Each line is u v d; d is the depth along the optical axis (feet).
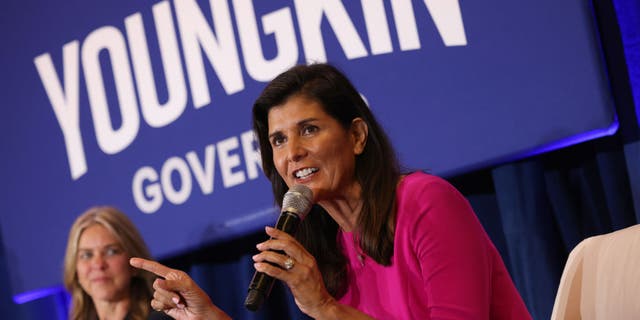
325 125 10.03
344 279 10.98
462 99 15.55
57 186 21.31
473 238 9.79
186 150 19.17
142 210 19.85
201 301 10.32
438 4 15.72
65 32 21.12
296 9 17.57
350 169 10.22
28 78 21.81
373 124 10.39
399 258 10.21
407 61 16.15
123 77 20.16
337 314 9.23
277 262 9.07
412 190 10.13
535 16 14.76
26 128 21.86
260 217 18.10
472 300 9.53
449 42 15.65
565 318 8.28
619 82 14.83
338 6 16.99
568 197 15.64
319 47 17.26
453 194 10.03
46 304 22.75
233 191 18.49
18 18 21.93
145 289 17.10
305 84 10.14
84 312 17.43
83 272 17.19
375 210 10.16
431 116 15.89
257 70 18.13
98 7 20.56
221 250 19.80
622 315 7.84
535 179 15.58
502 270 10.51
